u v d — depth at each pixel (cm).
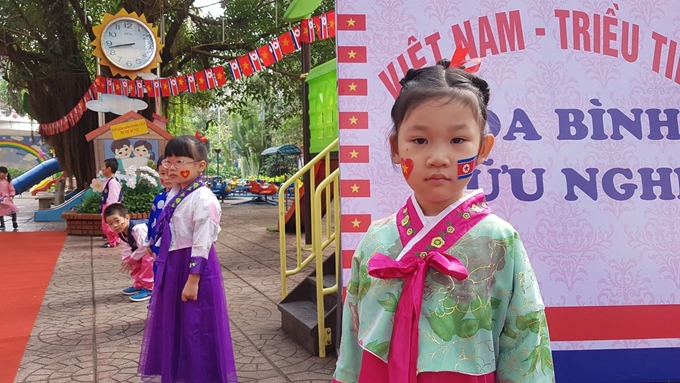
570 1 308
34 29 1233
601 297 302
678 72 312
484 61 304
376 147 302
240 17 1337
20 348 388
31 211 1592
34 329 433
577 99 307
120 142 1003
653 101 310
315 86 521
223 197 2012
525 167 304
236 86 1570
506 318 138
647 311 303
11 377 334
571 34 308
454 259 132
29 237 968
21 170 2586
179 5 1238
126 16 1009
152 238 322
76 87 1252
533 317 136
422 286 133
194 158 291
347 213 301
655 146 309
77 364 356
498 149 303
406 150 136
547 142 305
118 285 589
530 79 306
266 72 1491
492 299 137
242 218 1351
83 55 1317
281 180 2069
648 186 307
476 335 132
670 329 304
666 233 306
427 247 138
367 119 302
